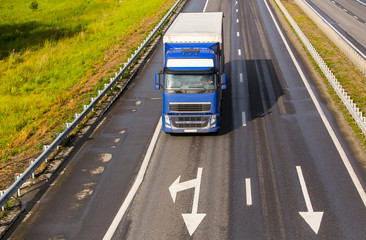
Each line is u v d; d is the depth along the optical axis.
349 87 22.17
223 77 16.64
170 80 16.16
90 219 12.09
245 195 12.93
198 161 15.20
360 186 13.22
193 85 16.09
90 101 21.00
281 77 23.89
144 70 25.95
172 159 15.44
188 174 14.34
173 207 12.47
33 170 14.04
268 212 12.04
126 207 12.59
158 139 17.09
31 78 26.77
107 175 14.52
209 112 16.33
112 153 16.08
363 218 11.65
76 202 12.98
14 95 24.20
